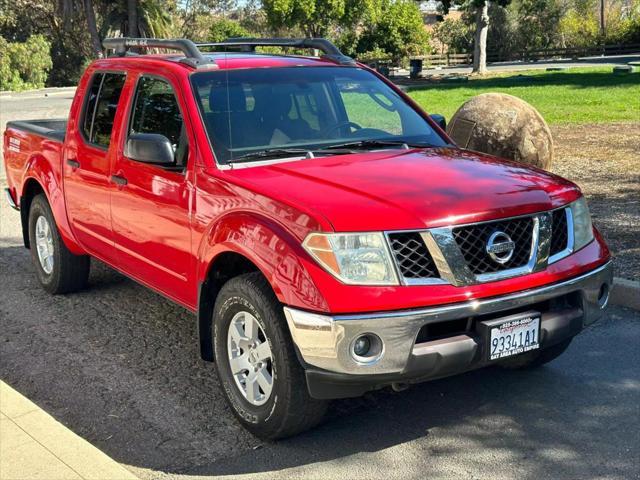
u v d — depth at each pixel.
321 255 3.76
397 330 3.71
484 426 4.37
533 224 4.13
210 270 4.50
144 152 4.66
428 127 5.51
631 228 8.16
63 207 6.30
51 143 6.51
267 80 5.23
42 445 3.92
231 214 4.27
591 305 4.38
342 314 3.68
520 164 4.86
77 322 6.23
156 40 5.64
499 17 65.25
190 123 4.80
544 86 28.48
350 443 4.21
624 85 26.78
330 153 4.80
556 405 4.61
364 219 3.79
